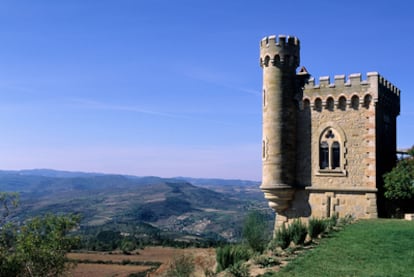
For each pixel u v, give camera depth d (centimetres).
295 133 3912
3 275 2912
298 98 3906
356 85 3666
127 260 10475
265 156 3894
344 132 3703
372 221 3338
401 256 2242
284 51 3866
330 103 3784
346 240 2711
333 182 3725
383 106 3841
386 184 3562
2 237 3142
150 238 15175
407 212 3809
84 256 11206
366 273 1989
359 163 3631
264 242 2916
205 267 2917
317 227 2908
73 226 3434
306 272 2100
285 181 3834
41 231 3275
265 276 2125
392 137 4125
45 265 3144
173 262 3212
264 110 3944
